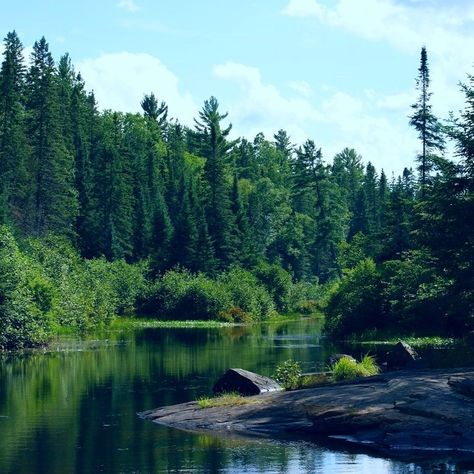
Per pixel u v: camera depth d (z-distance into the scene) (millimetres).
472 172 32219
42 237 68562
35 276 44969
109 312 60188
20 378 28281
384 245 53750
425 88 51875
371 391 20250
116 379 27875
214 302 72062
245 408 20484
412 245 51219
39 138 74688
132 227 87312
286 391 22688
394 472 15023
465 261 30891
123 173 88062
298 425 18953
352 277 48656
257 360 33719
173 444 17594
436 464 15641
